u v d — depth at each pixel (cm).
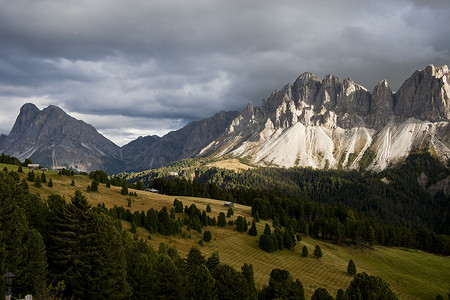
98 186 13638
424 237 14775
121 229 7938
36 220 5431
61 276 4669
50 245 5112
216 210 14675
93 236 4862
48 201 6844
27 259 4222
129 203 11631
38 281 4206
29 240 4297
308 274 9250
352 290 6356
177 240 9844
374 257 12275
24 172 12500
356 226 14162
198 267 5469
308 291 7981
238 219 12294
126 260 5472
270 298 6284
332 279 9062
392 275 10231
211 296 5256
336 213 18238
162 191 19350
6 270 3775
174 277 5422
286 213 17112
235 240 11119
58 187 11638
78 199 5216
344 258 11594
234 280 5566
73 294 4569
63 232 5006
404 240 15025
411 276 10562
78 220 5041
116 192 13375
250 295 6141
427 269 11369
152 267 5528
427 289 9256
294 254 10806
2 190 4272
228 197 19888
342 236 13538
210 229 11719
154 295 5316
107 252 4816
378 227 15012
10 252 3997
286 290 6141
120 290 4909
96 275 4709
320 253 10762
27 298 3203
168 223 10081
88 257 4759
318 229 14525
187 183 19838
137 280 5356
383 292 6188
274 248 10706
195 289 5225
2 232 3956
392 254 12975
